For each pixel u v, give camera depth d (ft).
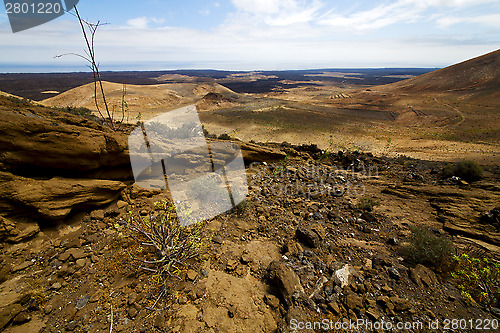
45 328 8.52
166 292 9.94
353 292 10.44
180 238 12.02
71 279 10.44
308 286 10.68
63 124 14.69
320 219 16.74
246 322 9.09
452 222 16.35
